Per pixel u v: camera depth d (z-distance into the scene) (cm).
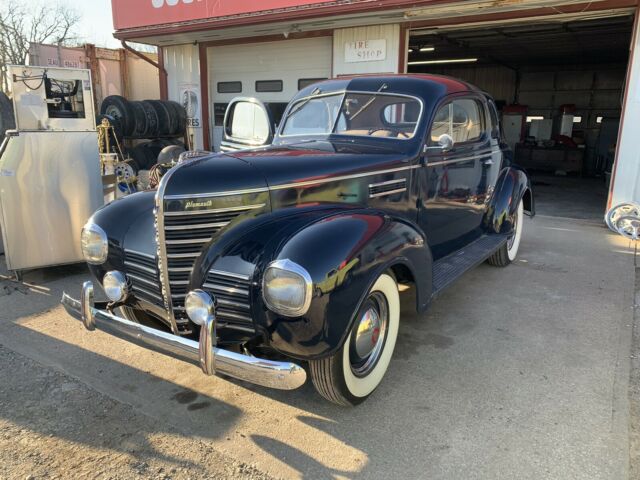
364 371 291
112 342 379
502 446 260
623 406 295
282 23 918
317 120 427
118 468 245
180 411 292
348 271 250
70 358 354
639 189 721
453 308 447
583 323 415
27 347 369
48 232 512
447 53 1600
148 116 1170
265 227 274
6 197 484
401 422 282
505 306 452
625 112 716
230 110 583
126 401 302
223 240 273
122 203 332
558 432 271
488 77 2028
